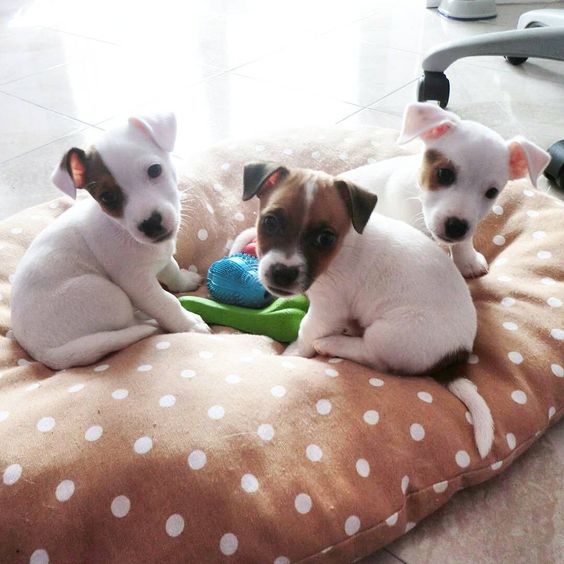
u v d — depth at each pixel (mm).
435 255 559
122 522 418
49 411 472
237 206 750
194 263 720
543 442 544
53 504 421
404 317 534
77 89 1234
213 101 1176
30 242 680
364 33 1488
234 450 444
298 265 480
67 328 554
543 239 660
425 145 605
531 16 1224
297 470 445
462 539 472
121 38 1500
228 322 631
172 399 476
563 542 467
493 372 549
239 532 418
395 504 455
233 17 1633
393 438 475
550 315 584
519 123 1046
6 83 1266
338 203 500
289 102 1165
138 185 536
